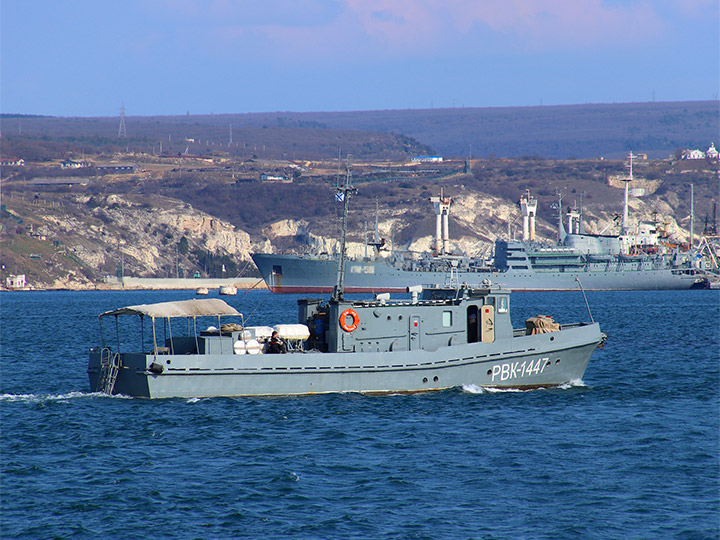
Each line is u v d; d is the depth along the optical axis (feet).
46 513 331.36
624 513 330.34
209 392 499.92
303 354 506.48
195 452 410.11
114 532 312.29
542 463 393.91
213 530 313.53
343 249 539.29
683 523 320.09
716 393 583.58
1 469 386.73
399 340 528.63
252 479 369.91
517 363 552.82
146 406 496.23
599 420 482.69
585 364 580.71
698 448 420.36
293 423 458.91
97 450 415.23
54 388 621.72
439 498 346.74
